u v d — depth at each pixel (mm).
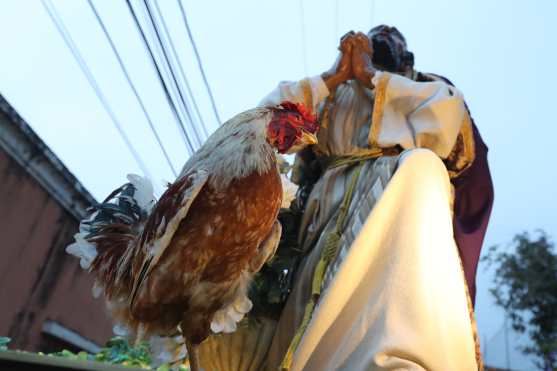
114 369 643
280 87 1391
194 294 890
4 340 1271
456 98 1335
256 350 1235
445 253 1055
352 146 1377
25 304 3723
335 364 955
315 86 1372
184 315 911
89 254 1011
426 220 1076
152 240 860
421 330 935
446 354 923
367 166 1298
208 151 906
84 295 4438
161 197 894
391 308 968
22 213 3598
